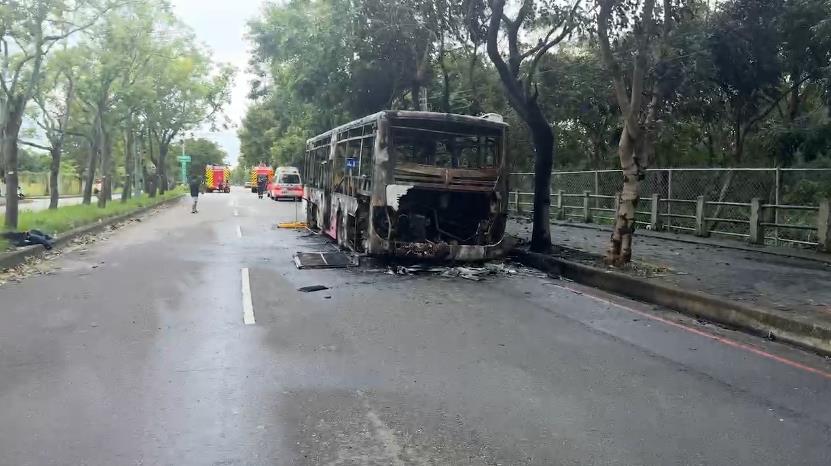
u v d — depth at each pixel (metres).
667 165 20.64
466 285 10.46
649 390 5.32
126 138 33.50
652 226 17.92
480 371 5.77
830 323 6.82
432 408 4.84
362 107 25.12
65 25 16.44
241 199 46.16
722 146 21.25
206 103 36.47
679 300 8.77
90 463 3.91
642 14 10.84
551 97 20.84
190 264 12.45
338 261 12.63
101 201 24.77
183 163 71.06
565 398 5.09
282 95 34.47
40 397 5.03
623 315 8.34
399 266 12.11
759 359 6.33
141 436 4.30
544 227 13.45
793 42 15.66
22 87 16.09
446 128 12.05
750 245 14.05
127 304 8.59
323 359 6.08
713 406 4.96
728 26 16.25
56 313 8.02
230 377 5.53
